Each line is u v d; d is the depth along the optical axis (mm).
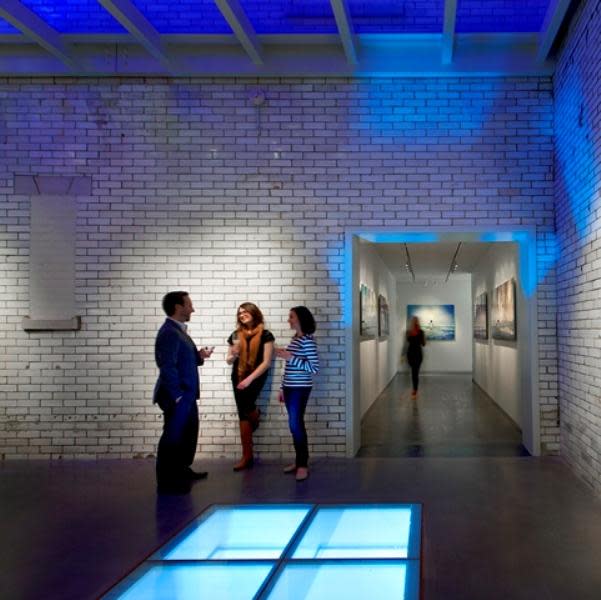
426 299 19266
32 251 6035
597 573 3092
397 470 5332
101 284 6004
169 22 5934
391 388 13031
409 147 5965
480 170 5918
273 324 5938
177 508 4285
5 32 5895
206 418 5918
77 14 5867
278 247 5973
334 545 3486
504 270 8812
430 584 2967
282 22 5922
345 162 5984
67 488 4859
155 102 6070
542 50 5496
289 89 6043
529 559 3281
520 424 7332
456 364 19000
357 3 5879
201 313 5969
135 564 3254
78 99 6094
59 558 3371
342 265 5934
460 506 4258
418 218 5922
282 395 5355
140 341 5973
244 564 3209
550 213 5855
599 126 4480
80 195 6047
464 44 5828
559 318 5715
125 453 5930
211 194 6020
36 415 5965
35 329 5980
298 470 5062
